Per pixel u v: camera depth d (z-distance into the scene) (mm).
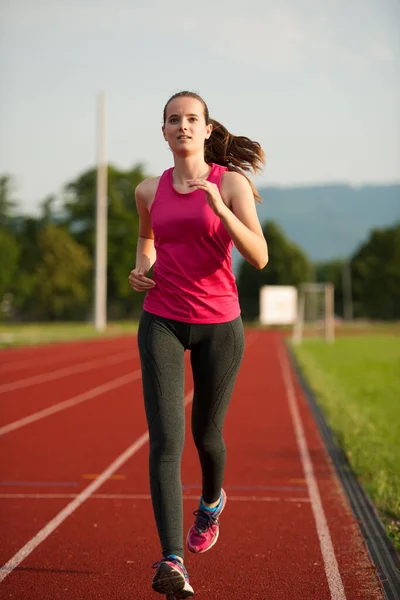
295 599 6125
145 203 5945
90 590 6289
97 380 25156
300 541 7680
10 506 9062
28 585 6395
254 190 5828
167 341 5672
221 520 8500
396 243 138625
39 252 117688
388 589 6293
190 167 5648
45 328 80062
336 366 33125
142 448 12922
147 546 7492
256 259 5492
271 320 78625
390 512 8578
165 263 5672
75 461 11797
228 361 5750
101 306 62031
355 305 126500
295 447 13203
